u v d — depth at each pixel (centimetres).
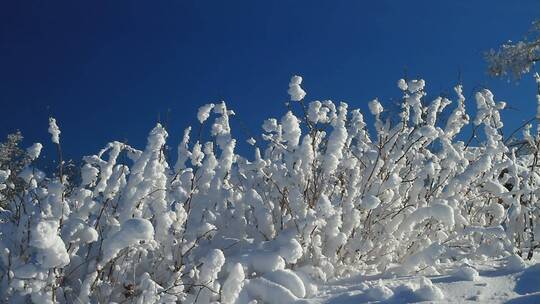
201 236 367
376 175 462
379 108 505
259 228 418
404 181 467
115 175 372
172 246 371
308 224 378
